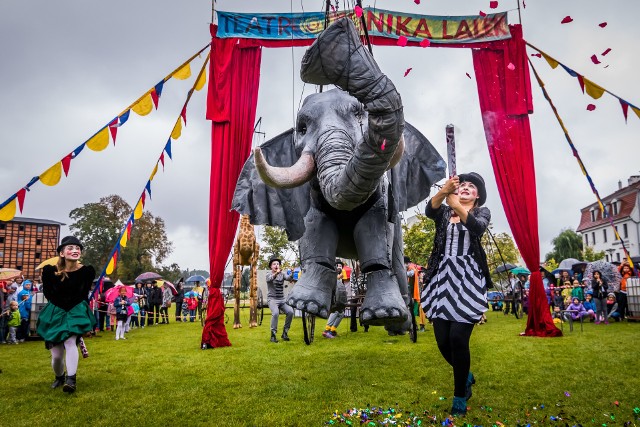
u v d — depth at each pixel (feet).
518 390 12.04
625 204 119.34
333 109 12.16
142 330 36.40
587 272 42.01
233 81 22.98
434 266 10.85
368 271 12.26
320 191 12.27
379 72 8.61
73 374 13.30
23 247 138.51
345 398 11.68
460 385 9.95
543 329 24.16
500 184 24.48
